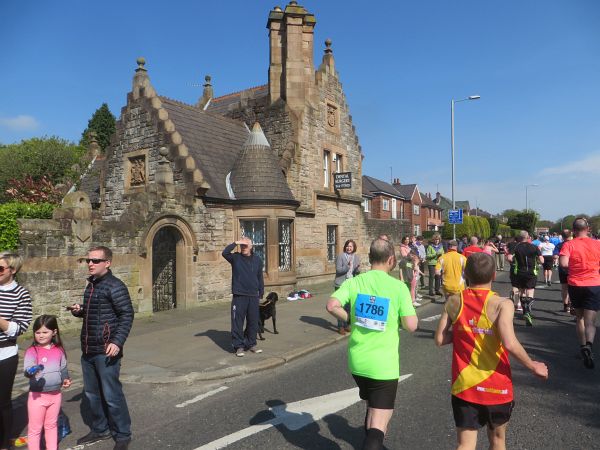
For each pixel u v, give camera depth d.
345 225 19.47
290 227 14.58
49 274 8.73
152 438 4.35
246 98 17.52
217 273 12.84
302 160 16.38
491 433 3.07
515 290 10.85
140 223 10.57
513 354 2.82
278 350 7.51
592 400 5.07
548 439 4.12
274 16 16.67
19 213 10.66
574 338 8.16
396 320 3.35
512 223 59.94
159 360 6.96
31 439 3.84
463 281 8.33
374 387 3.26
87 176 18.78
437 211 68.88
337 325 9.55
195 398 5.48
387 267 3.60
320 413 4.88
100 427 4.34
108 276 4.22
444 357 7.05
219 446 4.13
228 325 9.66
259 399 5.38
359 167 20.67
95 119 42.94
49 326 3.90
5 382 3.95
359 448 4.05
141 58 14.07
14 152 23.58
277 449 4.04
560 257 6.57
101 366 4.08
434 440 4.14
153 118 13.46
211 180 13.27
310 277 16.95
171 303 12.41
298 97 16.38
